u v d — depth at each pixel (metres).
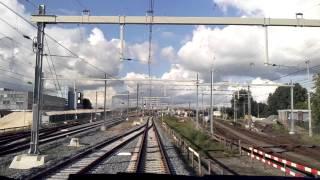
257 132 85.44
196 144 45.88
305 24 20.34
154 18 20.28
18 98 135.38
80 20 21.03
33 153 28.28
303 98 167.75
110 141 52.88
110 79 59.16
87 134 69.62
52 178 21.94
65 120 132.75
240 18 20.38
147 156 35.25
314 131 80.69
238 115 184.88
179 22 20.25
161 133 76.81
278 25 20.53
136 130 87.44
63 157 32.75
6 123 99.19
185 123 111.62
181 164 29.67
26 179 20.70
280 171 27.34
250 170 27.72
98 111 171.88
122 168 27.23
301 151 44.22
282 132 85.62
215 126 106.12
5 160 29.73
